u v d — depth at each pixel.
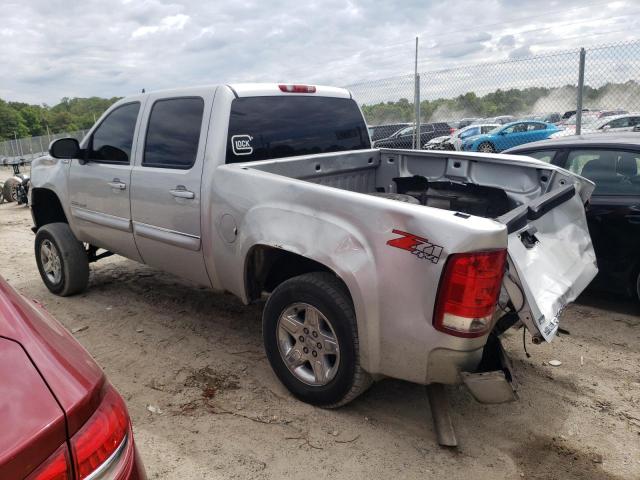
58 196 5.18
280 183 3.21
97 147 4.78
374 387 3.57
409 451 2.89
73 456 1.32
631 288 4.62
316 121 4.41
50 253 5.38
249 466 2.76
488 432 3.07
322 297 3.04
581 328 4.39
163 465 2.77
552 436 3.02
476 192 4.00
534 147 5.38
